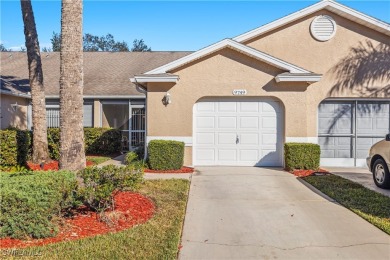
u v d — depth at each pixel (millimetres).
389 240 5113
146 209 6480
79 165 7504
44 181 5281
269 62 11461
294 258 4520
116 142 16312
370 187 8805
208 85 11797
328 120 12844
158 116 11867
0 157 11188
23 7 12172
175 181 9148
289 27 12797
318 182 9164
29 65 12328
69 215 5871
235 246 4902
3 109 15375
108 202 6090
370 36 12609
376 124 12781
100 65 20312
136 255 4402
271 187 8781
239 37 12719
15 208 4895
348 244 4977
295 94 11719
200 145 12203
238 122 12148
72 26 7609
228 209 6754
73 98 7539
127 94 16812
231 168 11688
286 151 11227
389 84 12586
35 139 12336
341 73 12648
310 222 5953
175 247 4699
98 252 4457
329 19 12664
